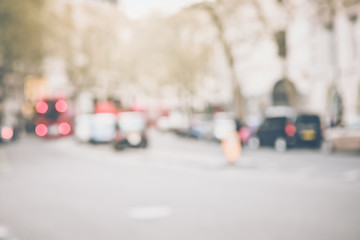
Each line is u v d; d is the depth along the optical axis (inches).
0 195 395.5
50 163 693.3
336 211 289.4
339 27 1043.3
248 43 883.4
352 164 570.6
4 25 1336.1
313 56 1167.0
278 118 870.4
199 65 1632.6
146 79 2090.3
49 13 1599.4
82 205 339.6
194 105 1856.5
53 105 1540.4
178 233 249.4
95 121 1139.3
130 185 436.8
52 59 2027.6
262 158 687.1
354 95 1007.6
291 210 297.7
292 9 634.8
